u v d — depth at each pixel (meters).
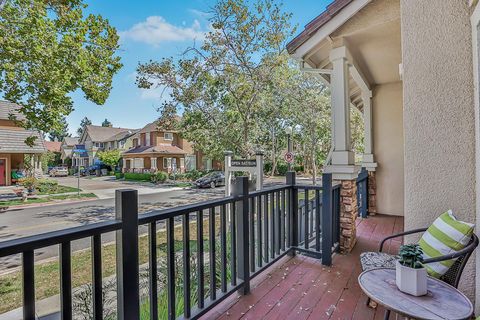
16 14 6.64
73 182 21.95
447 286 1.54
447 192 2.20
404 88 2.37
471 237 1.74
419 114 2.30
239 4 8.70
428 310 1.31
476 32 1.90
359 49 3.89
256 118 11.86
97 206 10.95
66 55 7.21
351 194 3.43
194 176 21.31
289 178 3.27
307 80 12.27
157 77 9.58
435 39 2.24
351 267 2.92
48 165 35.81
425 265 1.82
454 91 2.17
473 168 2.10
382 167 5.50
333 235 3.28
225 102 10.77
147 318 2.24
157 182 20.56
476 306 1.95
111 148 33.38
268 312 2.11
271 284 2.56
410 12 2.34
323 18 3.28
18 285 3.84
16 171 18.12
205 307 1.99
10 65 6.62
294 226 3.26
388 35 3.45
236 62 9.31
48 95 7.07
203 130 12.34
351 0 3.04
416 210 2.32
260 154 6.39
